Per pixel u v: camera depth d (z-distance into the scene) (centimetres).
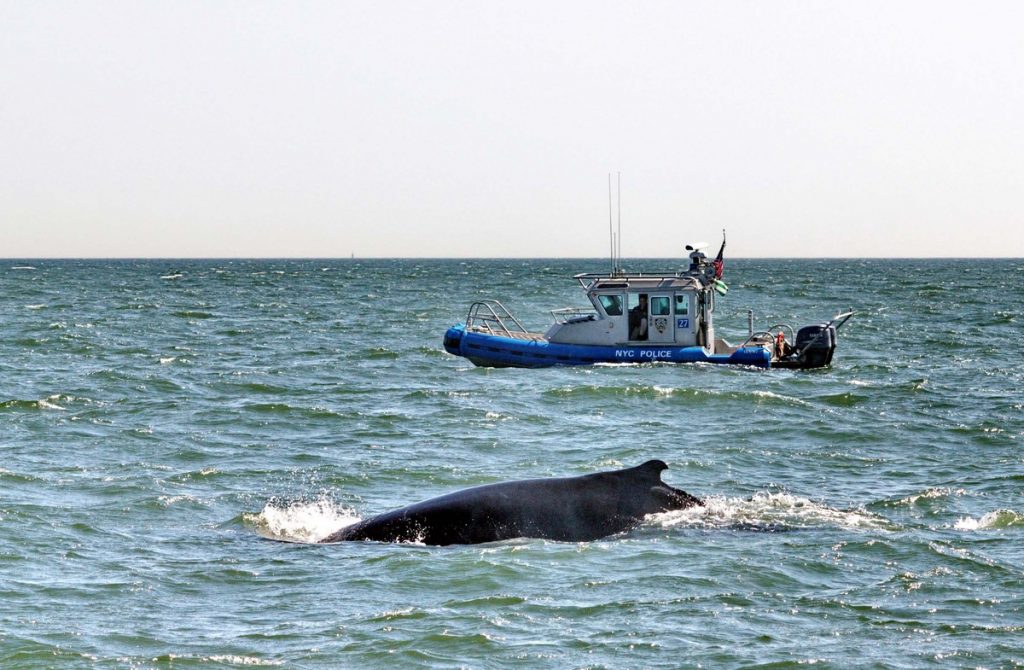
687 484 7012
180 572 4941
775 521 5609
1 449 8044
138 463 7612
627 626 4222
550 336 13700
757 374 12769
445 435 8862
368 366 14038
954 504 6394
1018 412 10081
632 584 4681
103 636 4147
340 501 6531
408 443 8512
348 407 10394
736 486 6962
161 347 16562
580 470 7438
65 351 15525
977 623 4266
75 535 5588
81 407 10169
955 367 13988
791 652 3966
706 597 4538
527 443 8512
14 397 10700
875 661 3878
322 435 8869
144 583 4784
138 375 12462
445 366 14012
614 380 12088
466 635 4128
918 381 12044
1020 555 5184
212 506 6347
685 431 9094
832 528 5550
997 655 3931
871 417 9825
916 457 7988
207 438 8675
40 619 4325
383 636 4131
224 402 10644
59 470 7275
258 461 7738
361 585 4709
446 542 5262
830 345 13375
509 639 4094
